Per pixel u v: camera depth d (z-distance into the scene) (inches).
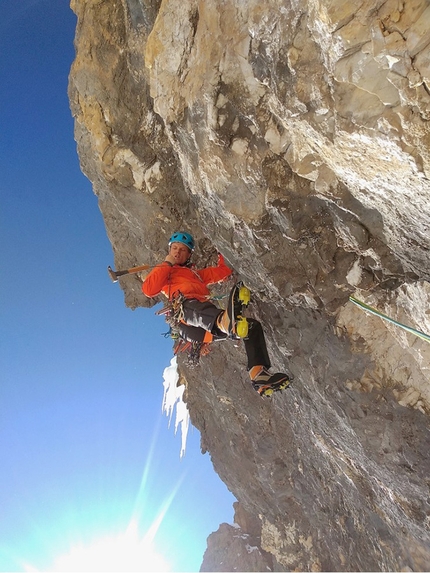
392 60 89.9
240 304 123.0
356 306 178.1
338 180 126.4
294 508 318.0
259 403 285.4
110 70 176.6
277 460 307.1
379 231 133.4
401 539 237.8
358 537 268.4
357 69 95.3
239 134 134.2
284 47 109.4
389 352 183.0
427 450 187.8
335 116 106.2
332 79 102.1
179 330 141.3
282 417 277.3
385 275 145.2
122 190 190.1
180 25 134.4
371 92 96.0
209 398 322.3
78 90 185.0
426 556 228.2
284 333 199.8
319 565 304.5
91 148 197.5
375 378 188.4
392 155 102.7
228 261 167.8
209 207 158.4
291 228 140.9
